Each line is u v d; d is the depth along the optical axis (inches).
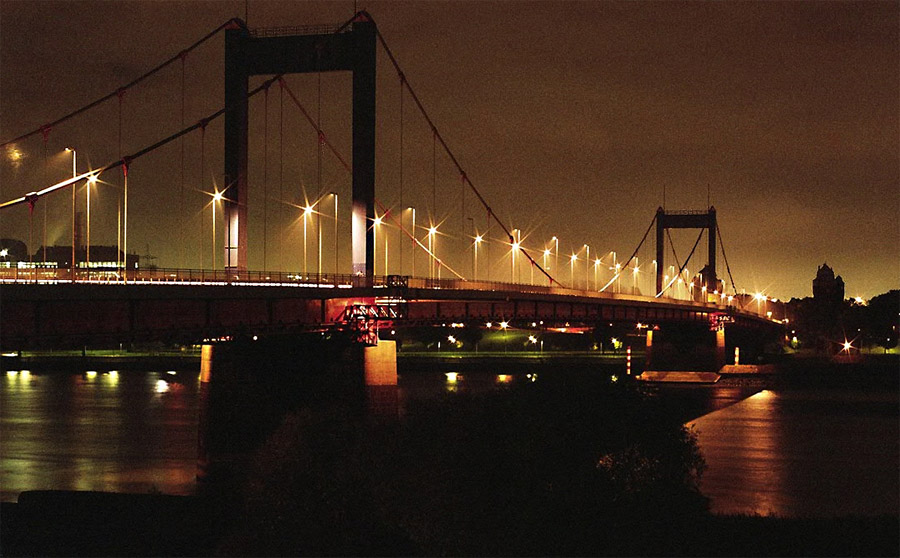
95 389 5876.0
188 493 2815.0
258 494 1978.3
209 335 2367.1
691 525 2144.4
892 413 4985.2
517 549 1833.2
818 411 5073.8
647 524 2025.1
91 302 1975.9
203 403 2999.5
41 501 2586.1
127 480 2982.3
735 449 3718.0
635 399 2304.4
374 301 3250.5
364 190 3390.7
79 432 3973.9
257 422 2938.0
